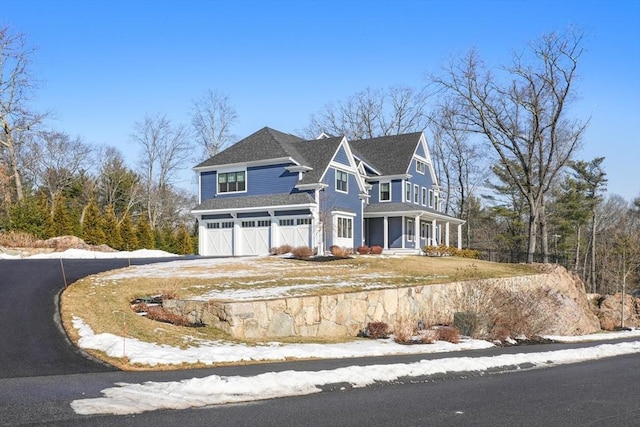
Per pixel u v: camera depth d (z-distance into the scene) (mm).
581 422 8094
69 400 8000
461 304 22297
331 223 36188
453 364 12680
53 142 58344
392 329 19250
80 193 59125
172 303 16234
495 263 35750
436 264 30719
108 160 63219
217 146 64438
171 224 67625
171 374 10297
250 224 36562
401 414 8180
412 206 43656
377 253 35188
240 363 11945
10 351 11383
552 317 26250
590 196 67688
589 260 59531
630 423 8094
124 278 19188
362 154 47500
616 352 17688
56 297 15672
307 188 35500
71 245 32969
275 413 7941
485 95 45844
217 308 15391
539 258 47344
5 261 23609
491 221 71750
